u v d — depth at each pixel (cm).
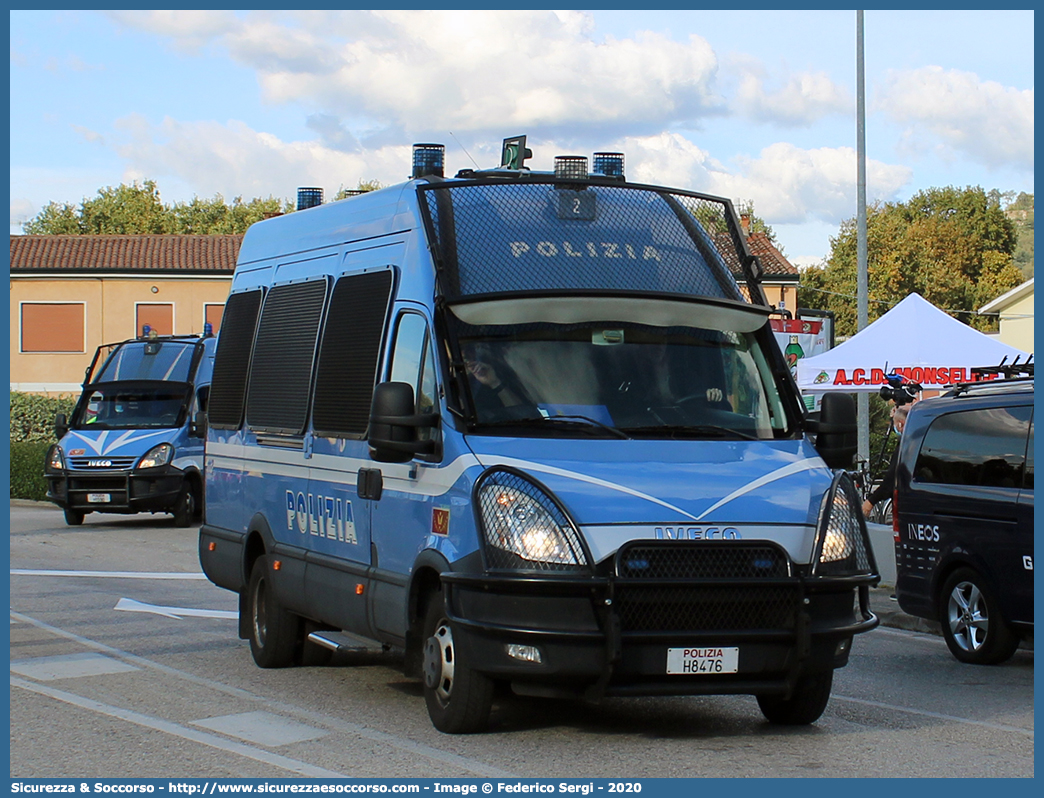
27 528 2259
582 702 814
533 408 722
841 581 677
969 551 1003
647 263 793
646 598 645
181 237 5803
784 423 774
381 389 725
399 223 828
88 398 2366
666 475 690
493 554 658
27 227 9369
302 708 799
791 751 683
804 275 8238
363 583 797
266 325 1021
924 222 8438
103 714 782
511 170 885
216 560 1064
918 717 785
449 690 703
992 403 1021
